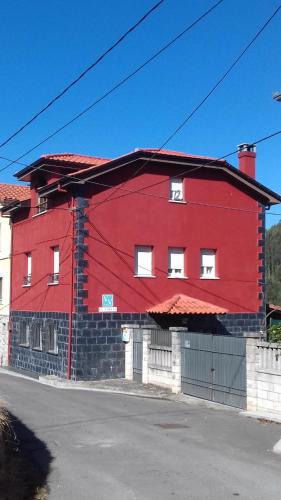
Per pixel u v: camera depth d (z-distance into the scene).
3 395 17.06
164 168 23.27
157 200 23.02
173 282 23.03
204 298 23.53
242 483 7.93
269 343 14.38
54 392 18.20
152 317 22.45
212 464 9.03
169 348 19.00
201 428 12.19
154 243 22.83
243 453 9.79
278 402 13.97
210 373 16.77
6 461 8.53
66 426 12.41
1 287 30.16
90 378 21.22
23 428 12.16
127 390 18.73
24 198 27.41
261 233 25.00
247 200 24.84
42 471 8.77
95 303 21.61
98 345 21.48
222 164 23.72
